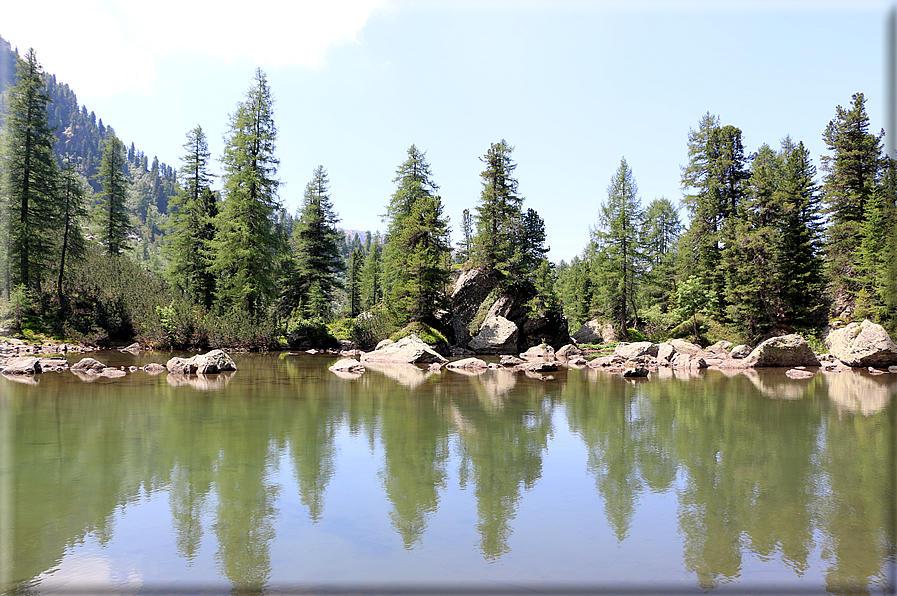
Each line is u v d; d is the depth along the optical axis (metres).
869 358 26.38
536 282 50.25
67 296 34.91
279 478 6.75
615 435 9.73
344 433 9.55
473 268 50.53
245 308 36.78
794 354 27.75
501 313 47.72
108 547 4.58
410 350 29.64
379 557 4.46
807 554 4.60
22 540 4.72
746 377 22.33
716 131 50.44
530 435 9.66
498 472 7.19
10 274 31.95
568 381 20.17
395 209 52.19
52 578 3.99
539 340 48.00
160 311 34.34
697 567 4.33
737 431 10.19
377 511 5.63
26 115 35.19
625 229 50.53
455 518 5.44
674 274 53.91
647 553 4.61
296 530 5.05
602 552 4.61
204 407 12.02
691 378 21.78
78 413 10.96
